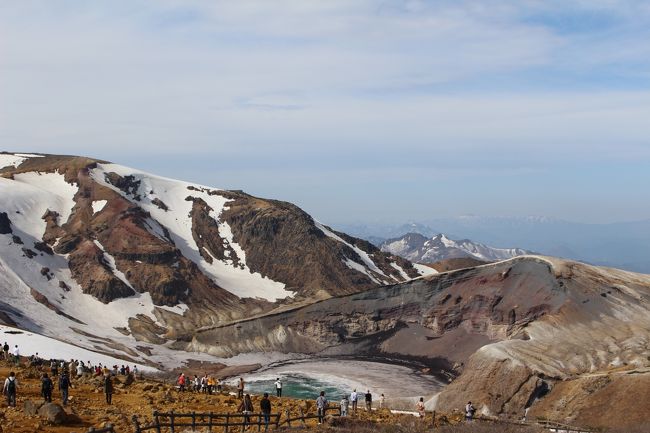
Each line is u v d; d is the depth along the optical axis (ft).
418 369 485.97
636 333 391.86
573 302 444.55
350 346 574.15
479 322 524.52
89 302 653.30
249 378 449.89
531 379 321.32
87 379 177.68
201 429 122.72
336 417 150.00
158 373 346.95
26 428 110.32
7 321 501.56
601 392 294.46
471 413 190.60
